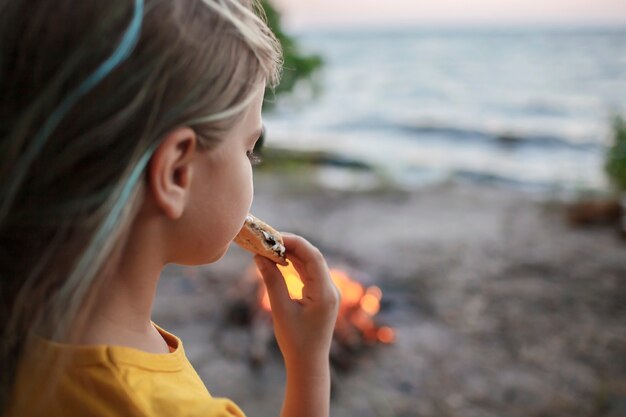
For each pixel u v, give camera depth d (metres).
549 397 3.36
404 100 31.42
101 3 0.61
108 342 0.69
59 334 0.65
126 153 0.61
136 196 0.64
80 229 0.61
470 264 5.40
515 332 4.10
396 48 91.00
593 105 27.53
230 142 0.70
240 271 4.80
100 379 0.67
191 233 0.70
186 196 0.68
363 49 89.19
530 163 13.12
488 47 89.75
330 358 3.48
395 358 3.67
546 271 5.25
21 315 0.65
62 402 0.66
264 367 3.46
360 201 7.93
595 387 3.46
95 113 0.60
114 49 0.60
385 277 5.04
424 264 5.38
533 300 4.62
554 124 21.08
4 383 0.67
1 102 0.61
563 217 7.07
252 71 0.70
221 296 4.31
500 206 7.70
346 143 16.39
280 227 6.55
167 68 0.62
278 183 8.87
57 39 0.61
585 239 6.21
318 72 6.83
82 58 0.60
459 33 133.25
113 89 0.60
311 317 0.92
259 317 3.79
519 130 19.00
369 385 3.38
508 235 6.36
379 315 4.26
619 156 8.00
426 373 3.54
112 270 0.70
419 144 16.67
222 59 0.66
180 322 3.93
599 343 3.98
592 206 6.83
